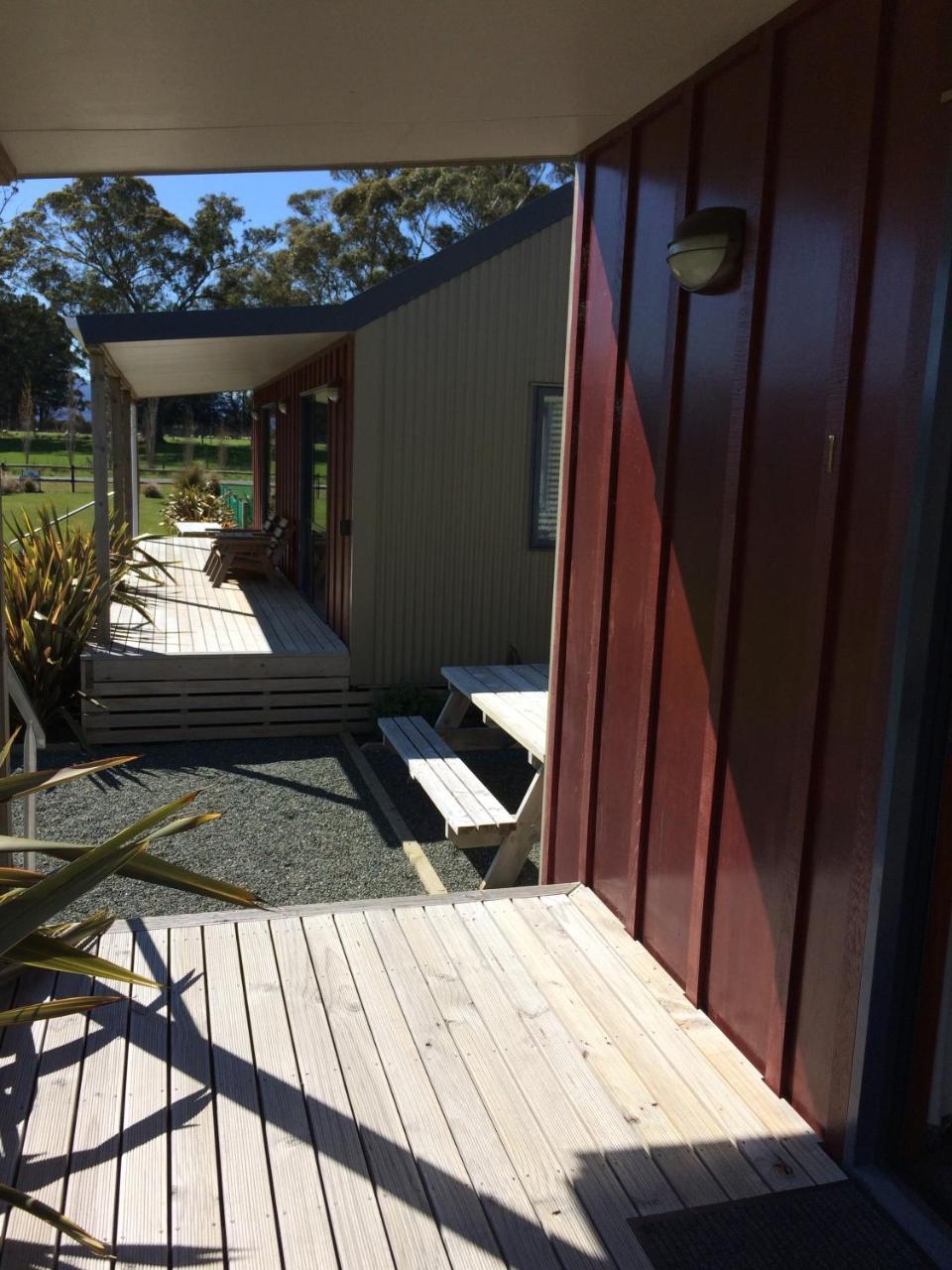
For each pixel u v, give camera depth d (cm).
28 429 3195
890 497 200
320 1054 251
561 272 746
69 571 691
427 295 717
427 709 726
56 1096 233
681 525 285
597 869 344
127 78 263
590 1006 275
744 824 254
